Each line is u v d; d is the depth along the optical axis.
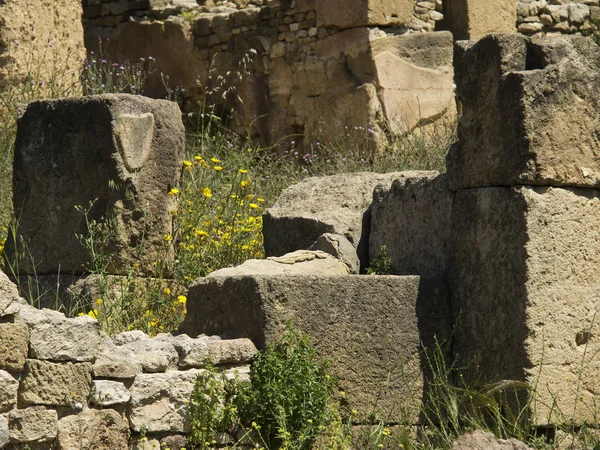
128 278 14.09
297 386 10.56
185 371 10.45
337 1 26.25
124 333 10.74
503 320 11.20
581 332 11.19
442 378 11.76
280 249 14.66
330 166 23.55
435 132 24.81
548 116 11.10
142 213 14.96
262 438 10.34
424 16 27.41
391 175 14.73
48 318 9.64
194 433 10.27
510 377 11.07
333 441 10.40
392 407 11.45
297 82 27.36
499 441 9.10
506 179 11.22
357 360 11.28
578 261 11.22
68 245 14.98
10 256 15.67
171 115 15.54
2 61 24.27
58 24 25.61
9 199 19.17
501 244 11.26
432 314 11.84
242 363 10.82
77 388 9.76
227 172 21.61
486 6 28.28
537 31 29.66
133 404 10.06
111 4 30.94
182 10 30.11
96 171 14.83
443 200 12.37
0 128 22.95
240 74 28.48
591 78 11.40
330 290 11.16
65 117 15.12
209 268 15.64
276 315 10.82
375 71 25.66
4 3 24.28
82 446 9.72
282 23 27.75
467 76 11.92
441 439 11.38
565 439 11.02
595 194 11.40
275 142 27.95
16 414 9.38
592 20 30.50
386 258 13.00
